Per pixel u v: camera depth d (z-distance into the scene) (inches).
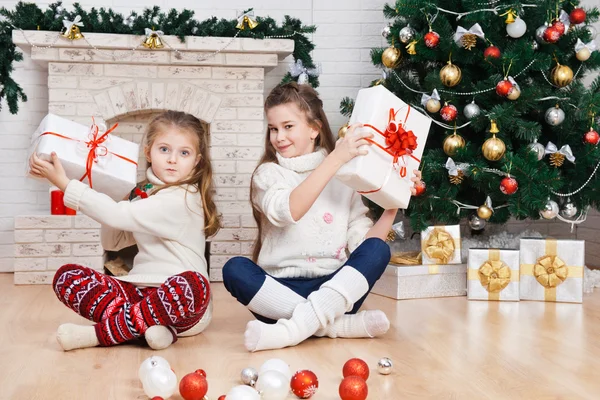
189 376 63.2
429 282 120.6
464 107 124.3
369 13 154.3
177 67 136.6
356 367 69.3
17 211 147.3
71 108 134.1
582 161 122.3
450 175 120.3
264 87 151.6
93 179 86.9
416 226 122.2
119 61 134.0
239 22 134.6
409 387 68.9
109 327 82.7
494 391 67.7
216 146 138.3
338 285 84.7
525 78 126.6
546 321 100.7
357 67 154.8
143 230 87.4
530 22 125.0
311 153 94.0
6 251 146.9
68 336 81.6
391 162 86.5
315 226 91.3
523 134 120.3
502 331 94.0
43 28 132.3
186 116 93.4
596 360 79.1
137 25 132.5
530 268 118.1
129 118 142.4
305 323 83.5
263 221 96.1
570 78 120.3
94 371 73.8
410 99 131.2
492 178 119.4
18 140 146.9
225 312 107.7
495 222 131.8
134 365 76.2
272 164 93.7
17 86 132.3
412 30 123.4
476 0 120.7
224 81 137.9
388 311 107.9
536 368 75.8
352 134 84.2
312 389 65.1
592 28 130.0
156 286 87.7
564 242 116.3
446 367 76.0
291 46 136.2
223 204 138.6
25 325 96.5
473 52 122.5
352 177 83.4
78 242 131.8
